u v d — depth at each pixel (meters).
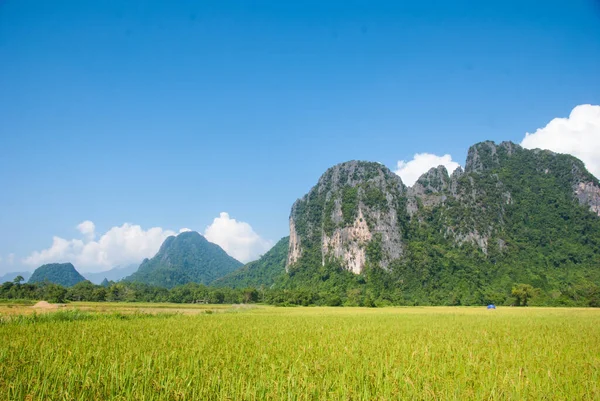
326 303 94.00
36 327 20.55
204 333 19.44
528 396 9.02
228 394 8.52
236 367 10.81
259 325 25.64
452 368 11.40
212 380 9.09
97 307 55.78
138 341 15.64
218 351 13.34
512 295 90.50
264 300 105.12
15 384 8.43
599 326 27.44
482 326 27.02
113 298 100.12
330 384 9.43
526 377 10.52
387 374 10.39
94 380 9.13
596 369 11.78
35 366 10.11
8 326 21.25
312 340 17.36
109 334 17.91
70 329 19.78
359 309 67.50
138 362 11.21
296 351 14.16
